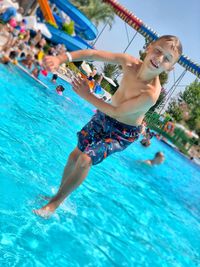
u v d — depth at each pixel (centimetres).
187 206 838
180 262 465
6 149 500
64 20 3334
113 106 358
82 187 559
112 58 381
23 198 388
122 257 396
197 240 603
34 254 311
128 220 523
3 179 402
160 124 2153
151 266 412
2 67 1163
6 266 274
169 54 349
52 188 456
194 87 3177
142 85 365
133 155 1130
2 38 1579
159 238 517
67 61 362
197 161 2170
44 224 367
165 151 1923
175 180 1125
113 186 659
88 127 398
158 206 695
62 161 593
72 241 370
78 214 446
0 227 319
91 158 361
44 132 725
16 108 803
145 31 3023
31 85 1231
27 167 479
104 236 425
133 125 384
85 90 348
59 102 1304
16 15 2139
